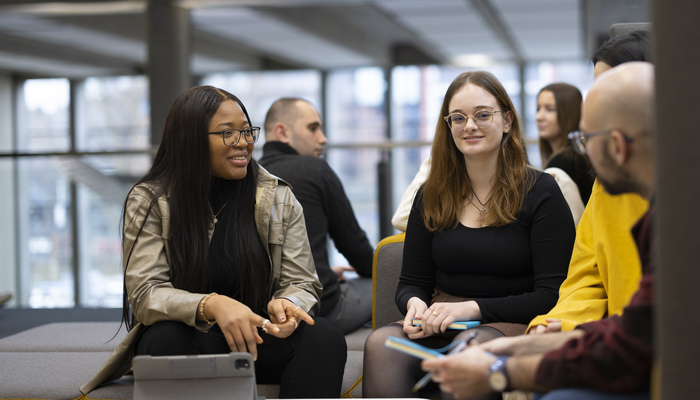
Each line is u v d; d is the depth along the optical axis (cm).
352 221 320
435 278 236
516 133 229
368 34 1065
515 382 149
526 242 221
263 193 233
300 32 977
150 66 713
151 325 213
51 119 1243
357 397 228
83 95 1248
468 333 199
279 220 233
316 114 387
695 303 118
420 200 238
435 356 158
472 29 971
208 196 227
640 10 742
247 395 178
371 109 1180
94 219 652
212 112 223
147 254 218
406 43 1145
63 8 729
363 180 629
